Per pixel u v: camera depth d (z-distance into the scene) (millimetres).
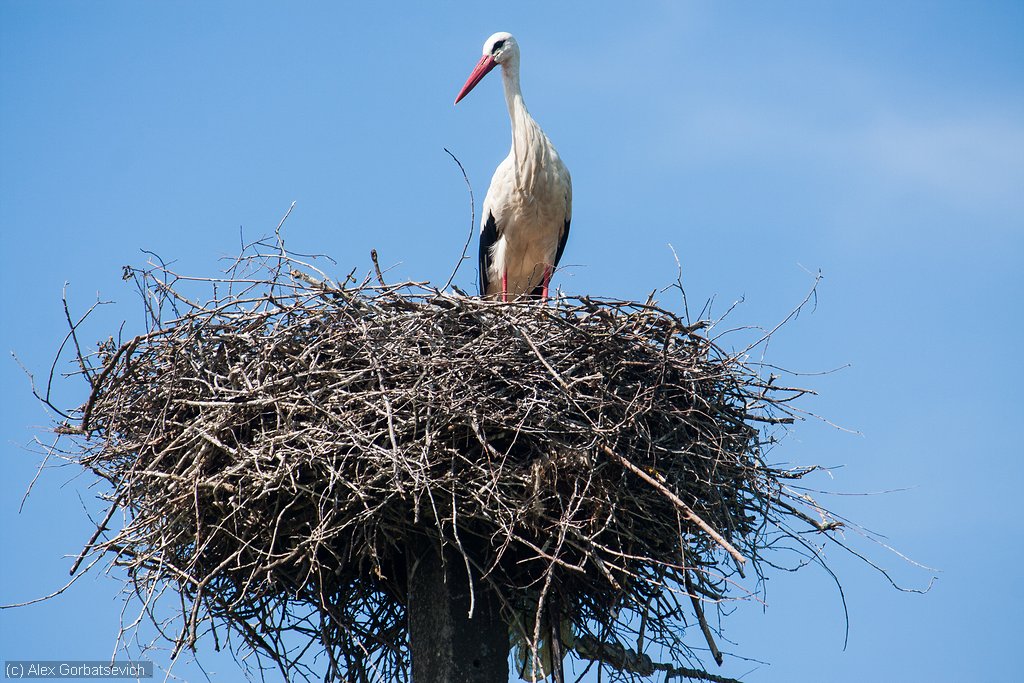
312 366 11336
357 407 11234
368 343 11469
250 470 10953
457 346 11781
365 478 10867
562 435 11438
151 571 11320
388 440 11062
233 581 11711
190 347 11719
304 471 11062
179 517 11094
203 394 11648
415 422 10953
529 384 11500
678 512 10914
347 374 11406
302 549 11172
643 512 11438
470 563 11547
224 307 11789
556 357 11742
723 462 11750
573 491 11195
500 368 11562
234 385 11484
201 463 11117
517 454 11547
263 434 11039
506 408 11406
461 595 11438
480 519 11258
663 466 11789
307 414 11227
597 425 11258
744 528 11766
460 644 11281
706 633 11086
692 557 11602
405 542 11688
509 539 10742
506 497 11023
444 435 11203
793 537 11617
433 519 11398
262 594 11602
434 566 11531
